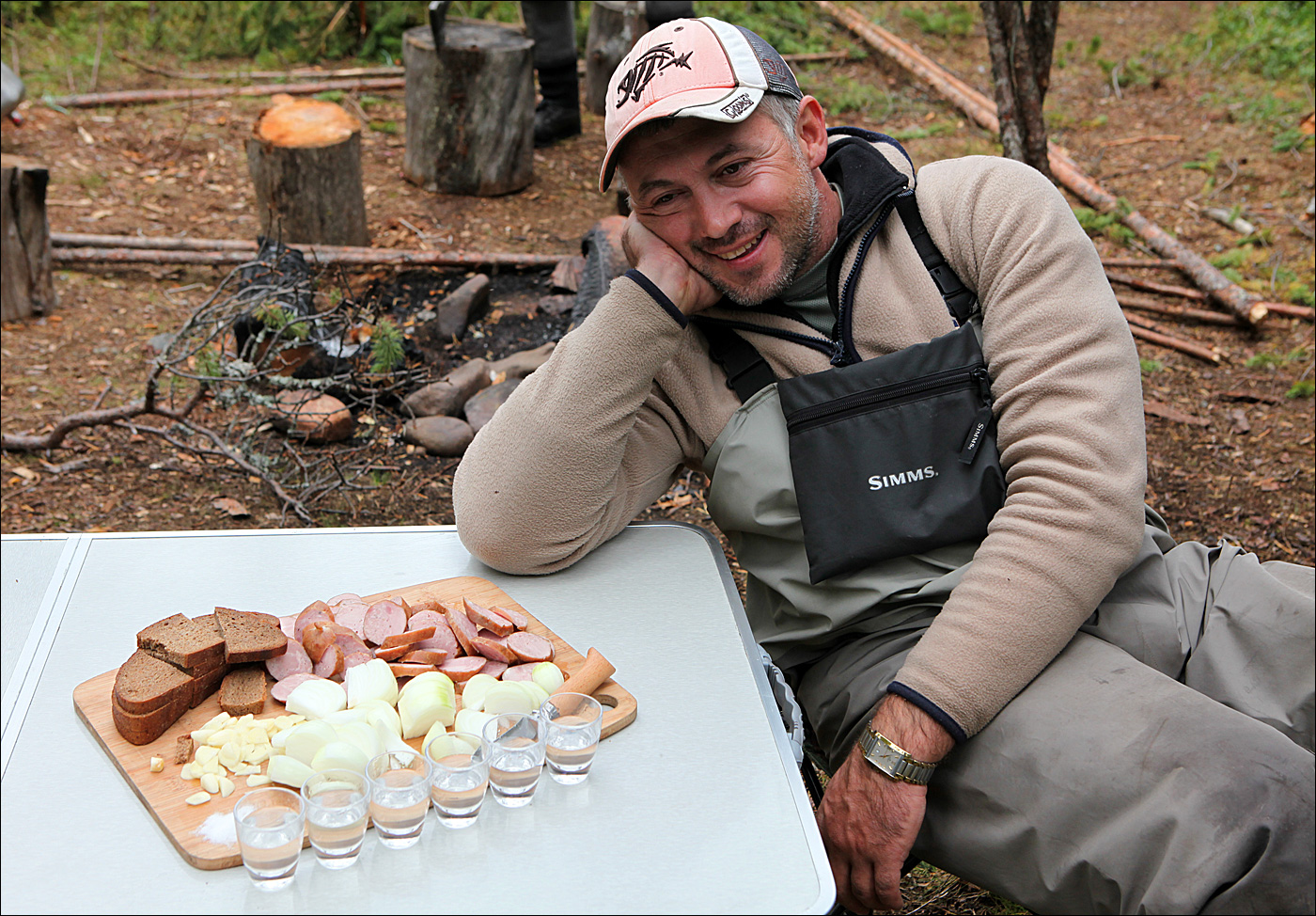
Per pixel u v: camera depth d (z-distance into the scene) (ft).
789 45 24.84
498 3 25.05
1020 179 5.85
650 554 5.83
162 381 12.76
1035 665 5.07
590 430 5.36
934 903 7.12
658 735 4.42
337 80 22.75
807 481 5.61
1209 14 28.25
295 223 15.15
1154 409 13.04
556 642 4.91
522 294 15.07
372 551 5.73
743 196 5.44
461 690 4.57
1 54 22.07
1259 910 4.29
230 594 5.21
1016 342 5.56
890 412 5.59
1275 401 13.29
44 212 13.84
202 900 3.54
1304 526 11.00
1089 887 4.70
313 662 4.64
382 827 3.75
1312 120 21.04
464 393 12.50
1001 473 5.58
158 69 22.72
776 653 6.14
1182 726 4.69
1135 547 5.25
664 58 5.36
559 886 3.65
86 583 5.26
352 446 12.00
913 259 5.89
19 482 10.86
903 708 5.11
